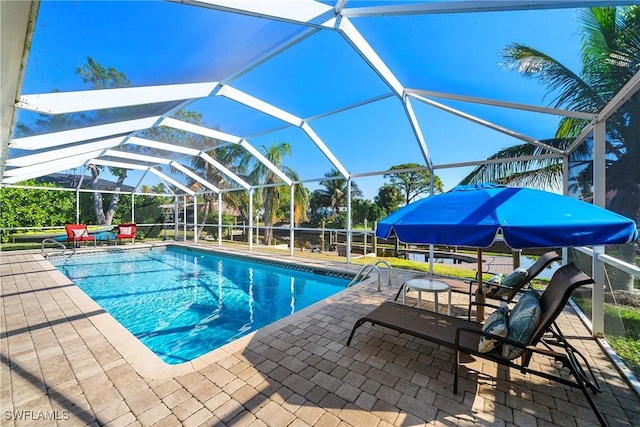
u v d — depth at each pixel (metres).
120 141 7.08
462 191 2.92
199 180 11.59
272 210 12.55
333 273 7.65
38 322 3.91
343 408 2.21
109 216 13.30
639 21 2.74
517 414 2.16
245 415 2.12
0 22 1.37
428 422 2.07
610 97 3.28
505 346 2.35
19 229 10.94
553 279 2.72
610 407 2.24
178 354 4.00
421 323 2.97
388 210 13.03
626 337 2.95
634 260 2.85
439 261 9.86
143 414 2.13
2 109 2.76
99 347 3.18
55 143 4.69
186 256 11.44
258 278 8.11
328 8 3.25
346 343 3.28
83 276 8.25
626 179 2.99
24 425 2.02
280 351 3.09
